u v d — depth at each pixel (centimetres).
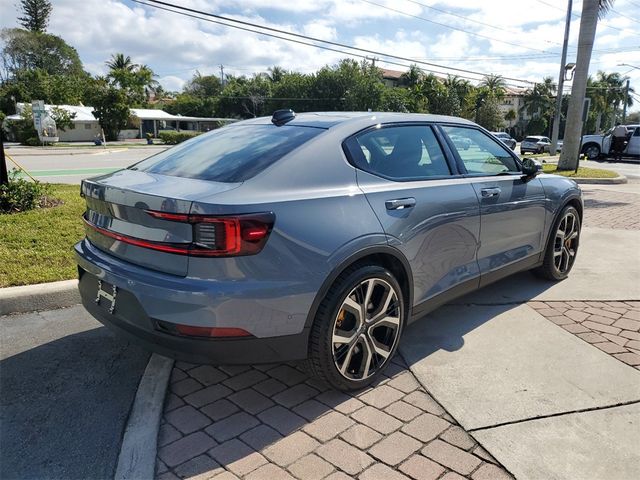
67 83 6581
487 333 396
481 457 255
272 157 299
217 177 292
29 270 484
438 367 344
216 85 9881
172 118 6656
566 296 479
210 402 307
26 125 4334
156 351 278
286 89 6925
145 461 253
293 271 271
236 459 256
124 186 292
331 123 335
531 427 278
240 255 255
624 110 5406
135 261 283
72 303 454
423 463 251
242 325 261
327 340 289
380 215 313
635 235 730
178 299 255
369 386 323
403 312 339
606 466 248
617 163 2508
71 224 636
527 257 462
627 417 287
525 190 443
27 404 304
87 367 348
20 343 381
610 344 376
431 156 374
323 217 286
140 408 298
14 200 693
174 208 257
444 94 6166
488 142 436
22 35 8056
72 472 249
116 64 8006
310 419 289
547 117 7500
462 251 383
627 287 505
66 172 1770
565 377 329
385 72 7981
